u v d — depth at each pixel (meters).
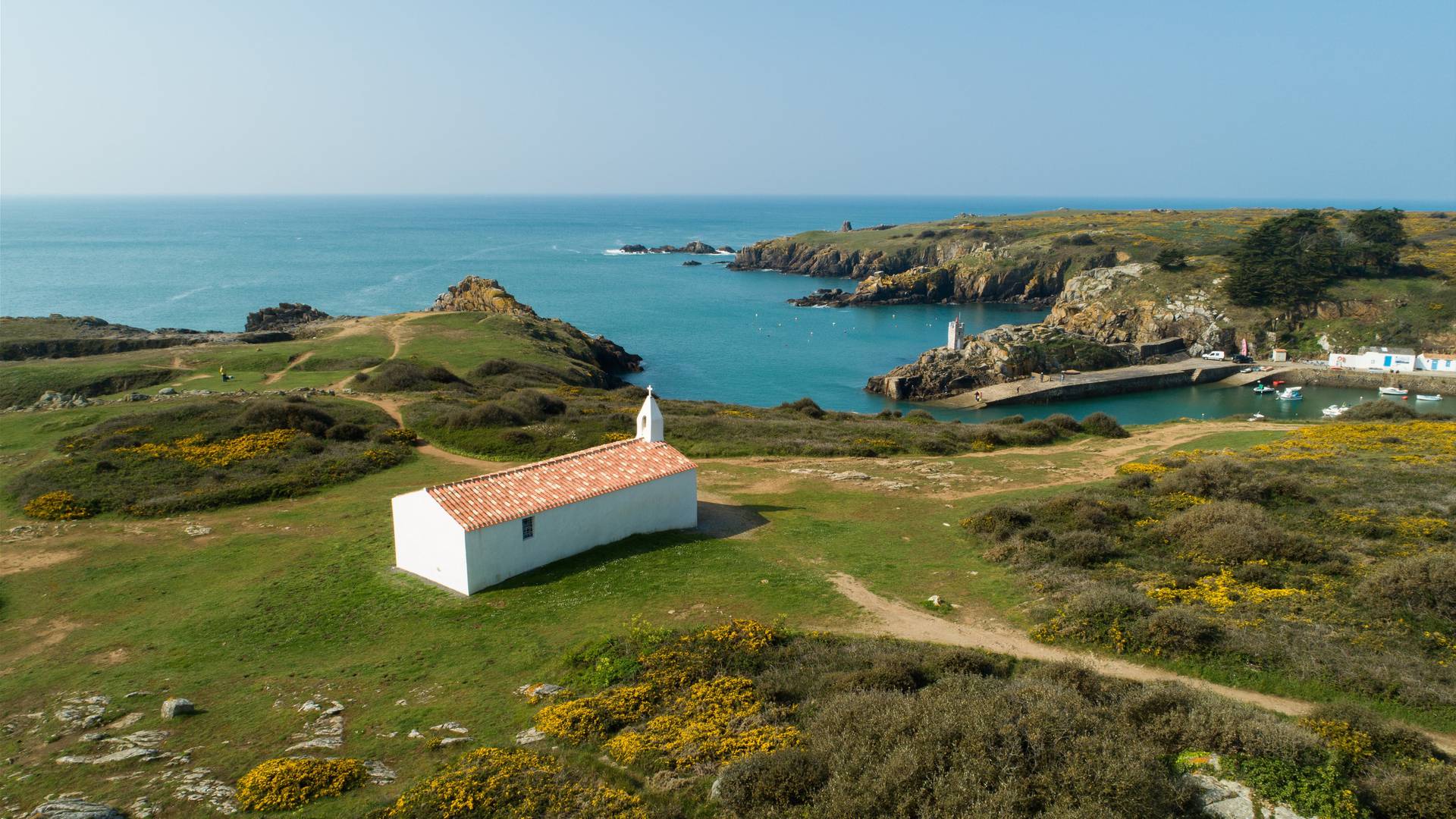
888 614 28.28
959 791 15.77
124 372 78.50
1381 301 131.62
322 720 21.83
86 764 19.39
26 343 97.81
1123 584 29.64
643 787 18.00
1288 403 107.50
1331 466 43.88
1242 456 49.41
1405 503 36.53
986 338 129.00
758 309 189.50
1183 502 39.00
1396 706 21.00
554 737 20.28
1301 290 134.75
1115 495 41.53
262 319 136.62
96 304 174.75
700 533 38.22
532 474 35.25
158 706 22.84
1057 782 15.92
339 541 37.06
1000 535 36.09
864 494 45.50
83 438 49.78
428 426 57.47
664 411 71.69
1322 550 31.36
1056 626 26.34
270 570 33.81
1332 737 17.83
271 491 43.56
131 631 28.36
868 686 21.41
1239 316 137.50
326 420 56.00
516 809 17.05
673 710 21.47
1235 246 178.38
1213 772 16.58
